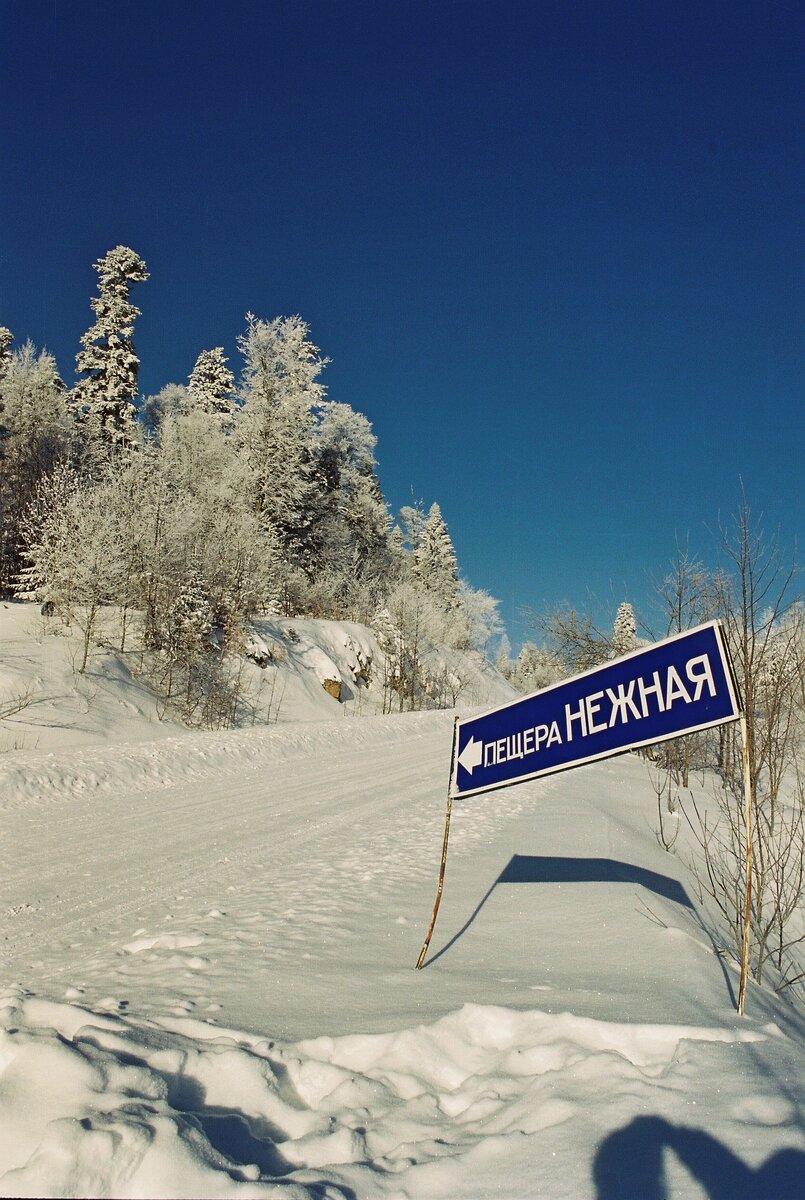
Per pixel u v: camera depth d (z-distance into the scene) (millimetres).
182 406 42719
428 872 6789
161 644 24688
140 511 25766
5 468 33594
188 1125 2154
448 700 42719
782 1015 3729
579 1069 2611
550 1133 2207
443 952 4336
